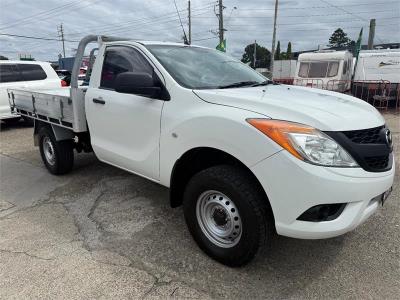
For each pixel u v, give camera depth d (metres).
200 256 3.25
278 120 2.65
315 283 2.89
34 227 3.84
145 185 5.03
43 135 5.50
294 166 2.48
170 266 3.11
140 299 2.70
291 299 2.71
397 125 10.62
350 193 2.50
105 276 2.97
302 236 2.58
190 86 3.38
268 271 3.03
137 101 3.67
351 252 3.31
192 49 4.23
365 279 2.93
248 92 3.26
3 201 4.60
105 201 4.51
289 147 2.50
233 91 3.26
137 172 3.92
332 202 2.49
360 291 2.79
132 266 3.11
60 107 4.81
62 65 35.81
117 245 3.45
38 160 6.56
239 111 2.84
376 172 2.68
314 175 2.45
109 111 4.04
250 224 2.77
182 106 3.25
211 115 2.92
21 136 9.03
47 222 3.96
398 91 15.31
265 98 2.99
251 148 2.65
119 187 4.98
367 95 16.42
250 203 2.73
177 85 3.35
